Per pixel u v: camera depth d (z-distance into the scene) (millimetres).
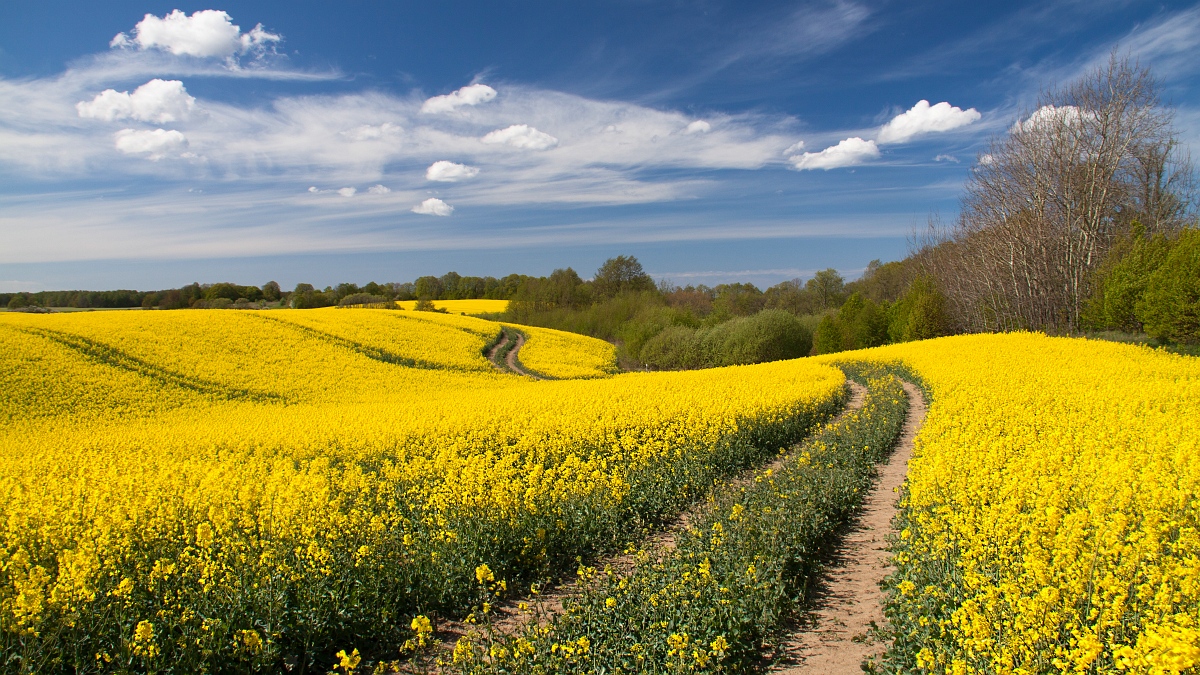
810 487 9492
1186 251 30516
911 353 33188
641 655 5098
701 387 21984
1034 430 12234
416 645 5496
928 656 4758
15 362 25703
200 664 5105
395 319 51781
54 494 9219
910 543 7070
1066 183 42875
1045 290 46219
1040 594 4586
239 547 6730
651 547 8172
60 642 5156
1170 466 8562
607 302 80250
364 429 16250
